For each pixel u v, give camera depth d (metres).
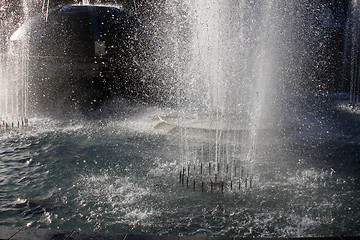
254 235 3.06
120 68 9.62
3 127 6.77
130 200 3.73
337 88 12.63
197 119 7.03
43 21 9.93
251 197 3.81
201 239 2.71
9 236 2.75
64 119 7.58
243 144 5.72
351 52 12.90
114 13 10.57
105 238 2.73
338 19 13.08
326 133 6.48
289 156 5.21
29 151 5.37
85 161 4.95
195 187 4.07
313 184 4.19
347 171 4.64
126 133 6.44
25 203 3.65
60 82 9.22
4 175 4.41
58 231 2.83
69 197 3.80
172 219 3.34
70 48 9.58
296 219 3.34
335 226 3.23
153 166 4.77
